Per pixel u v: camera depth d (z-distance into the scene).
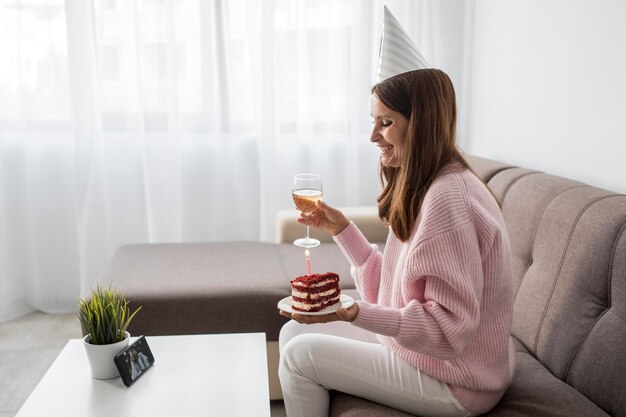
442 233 1.46
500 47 2.96
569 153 2.36
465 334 1.44
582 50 2.26
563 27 2.38
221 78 3.36
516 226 2.12
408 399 1.58
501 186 2.32
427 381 1.57
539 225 2.00
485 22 3.13
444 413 1.57
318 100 3.42
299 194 1.90
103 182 3.38
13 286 3.40
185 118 3.40
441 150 1.57
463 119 3.39
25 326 3.26
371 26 3.36
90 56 3.27
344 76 3.40
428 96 1.56
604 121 2.13
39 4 3.21
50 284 3.45
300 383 1.65
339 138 3.48
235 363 1.76
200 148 3.44
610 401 1.54
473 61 3.30
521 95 2.75
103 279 2.44
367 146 3.52
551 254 1.89
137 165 3.41
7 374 2.68
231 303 2.30
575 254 1.78
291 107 3.43
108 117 3.35
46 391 1.61
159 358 1.79
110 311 1.69
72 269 3.46
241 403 1.56
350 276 2.54
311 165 3.50
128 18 3.28
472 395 1.55
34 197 3.36
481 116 3.21
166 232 3.48
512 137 2.84
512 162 2.85
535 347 1.86
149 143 3.38
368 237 3.07
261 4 3.30
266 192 3.48
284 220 3.06
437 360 1.55
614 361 1.54
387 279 1.71
